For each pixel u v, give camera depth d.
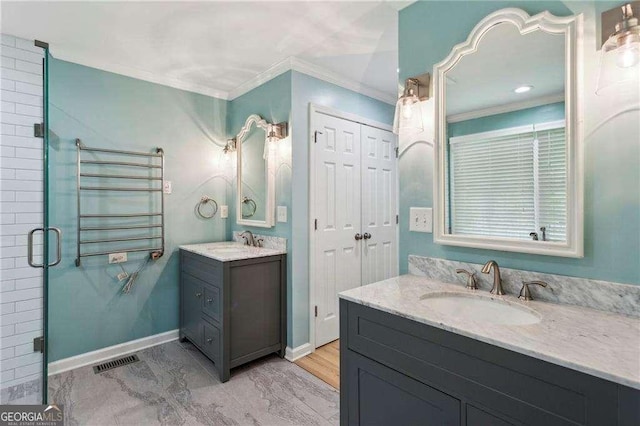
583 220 1.17
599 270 1.15
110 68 2.54
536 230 1.28
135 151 2.68
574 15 1.19
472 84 1.47
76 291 2.41
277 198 2.65
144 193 2.73
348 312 1.38
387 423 1.23
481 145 1.45
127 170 2.64
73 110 2.39
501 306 1.29
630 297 1.08
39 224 1.94
